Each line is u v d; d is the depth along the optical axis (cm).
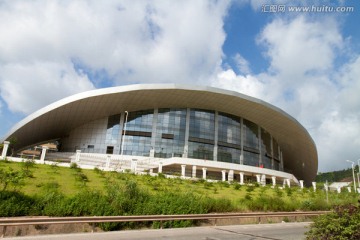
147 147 5138
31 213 1243
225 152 5484
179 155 5150
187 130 5312
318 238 785
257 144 6084
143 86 4719
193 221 1477
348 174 12088
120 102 4994
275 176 5291
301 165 7975
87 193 1445
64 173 2605
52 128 5509
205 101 5244
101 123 5397
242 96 5103
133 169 3706
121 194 1483
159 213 1465
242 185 3569
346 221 757
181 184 2977
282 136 6650
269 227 1526
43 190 1769
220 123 5616
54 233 1110
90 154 4856
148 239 1052
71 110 4944
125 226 1285
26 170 2241
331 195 3641
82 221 1136
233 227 1469
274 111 5525
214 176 5078
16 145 5509
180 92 4903
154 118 5303
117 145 5194
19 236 1023
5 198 1262
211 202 1772
